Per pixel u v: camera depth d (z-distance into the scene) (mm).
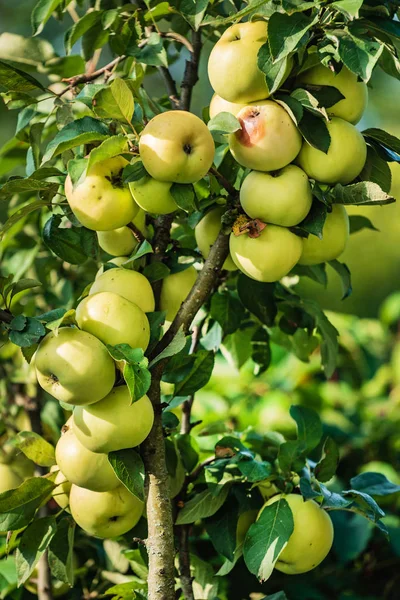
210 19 2135
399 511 2547
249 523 2148
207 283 2061
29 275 2586
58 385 1952
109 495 2059
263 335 2359
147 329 1998
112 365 1960
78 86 2312
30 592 2361
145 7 2262
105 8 2320
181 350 2047
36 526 2092
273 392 2641
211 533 2127
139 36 2217
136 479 1980
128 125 2041
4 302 2016
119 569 2260
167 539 1985
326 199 2053
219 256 2070
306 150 2039
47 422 2443
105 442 1970
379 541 2488
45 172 2078
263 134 2014
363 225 2352
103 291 2021
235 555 2141
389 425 2641
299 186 2025
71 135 2035
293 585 2377
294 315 2318
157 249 2107
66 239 2141
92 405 1971
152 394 2020
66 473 2033
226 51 2018
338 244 2104
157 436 2014
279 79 1982
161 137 1973
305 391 2695
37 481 2082
